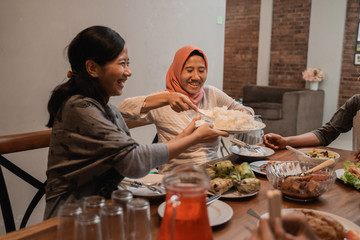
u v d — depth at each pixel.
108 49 1.19
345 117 1.97
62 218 0.73
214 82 4.07
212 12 3.86
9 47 2.18
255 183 1.19
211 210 1.06
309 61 6.26
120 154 1.13
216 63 4.05
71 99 1.18
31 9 2.26
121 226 0.72
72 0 2.50
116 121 1.36
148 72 3.21
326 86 6.11
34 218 2.43
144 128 3.28
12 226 1.54
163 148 1.21
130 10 2.94
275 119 5.34
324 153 1.58
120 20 2.87
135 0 2.97
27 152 2.33
